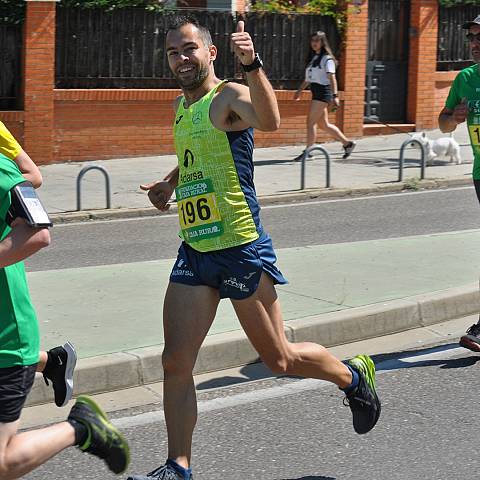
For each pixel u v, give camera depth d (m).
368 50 32.22
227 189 8.16
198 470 8.85
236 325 12.31
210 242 8.17
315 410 10.30
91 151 27.72
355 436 9.62
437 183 24.94
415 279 14.68
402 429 9.79
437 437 9.59
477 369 11.55
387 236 18.73
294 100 30.33
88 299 13.77
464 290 13.77
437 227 19.67
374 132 32.28
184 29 8.17
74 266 16.45
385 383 11.08
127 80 28.20
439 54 33.59
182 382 8.22
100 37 27.69
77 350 11.35
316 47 27.22
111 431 7.46
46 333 12.05
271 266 8.36
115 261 16.95
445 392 10.80
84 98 27.36
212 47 8.34
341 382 8.91
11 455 6.99
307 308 13.02
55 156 27.28
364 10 31.14
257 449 9.32
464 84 12.14
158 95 28.28
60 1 26.97
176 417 8.15
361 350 12.23
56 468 8.89
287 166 27.02
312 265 15.69
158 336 11.98
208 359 11.41
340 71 31.33
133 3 27.84
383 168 26.80
